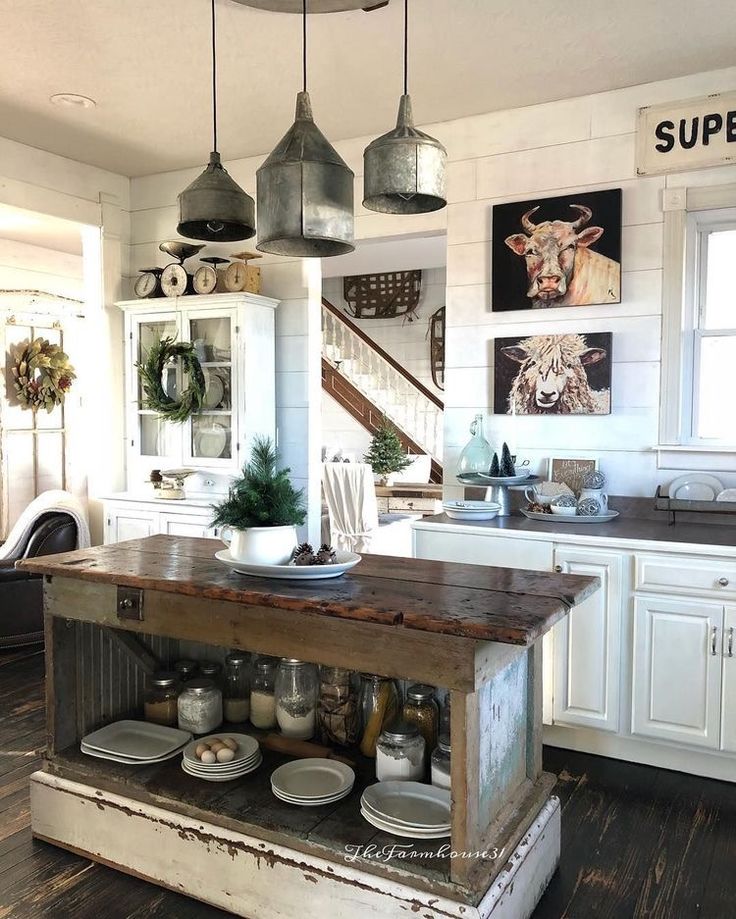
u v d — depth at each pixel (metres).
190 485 4.99
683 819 2.79
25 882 2.38
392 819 2.10
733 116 3.56
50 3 3.05
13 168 4.68
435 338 10.43
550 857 2.38
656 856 2.55
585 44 3.37
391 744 2.31
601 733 3.34
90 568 2.50
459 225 4.22
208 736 2.62
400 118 2.26
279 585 2.25
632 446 3.82
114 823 2.43
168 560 2.63
